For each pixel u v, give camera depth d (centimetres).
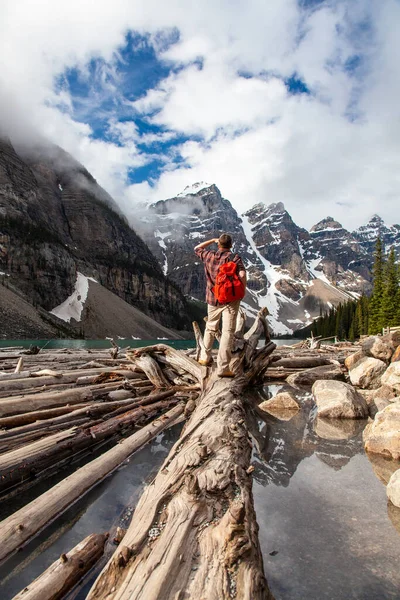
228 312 573
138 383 852
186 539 190
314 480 324
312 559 202
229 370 641
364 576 187
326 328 9644
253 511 236
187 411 632
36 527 243
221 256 579
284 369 1212
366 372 809
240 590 153
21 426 461
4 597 179
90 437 441
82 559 199
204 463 296
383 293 5291
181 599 147
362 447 430
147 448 443
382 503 277
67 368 1089
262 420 573
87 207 16950
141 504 240
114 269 15350
